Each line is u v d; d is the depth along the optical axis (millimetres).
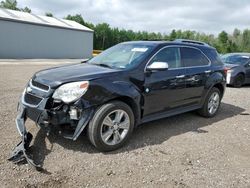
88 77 4230
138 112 4777
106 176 3678
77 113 4055
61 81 4125
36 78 4516
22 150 3889
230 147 4914
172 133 5410
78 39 35719
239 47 76688
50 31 31797
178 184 3582
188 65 5871
